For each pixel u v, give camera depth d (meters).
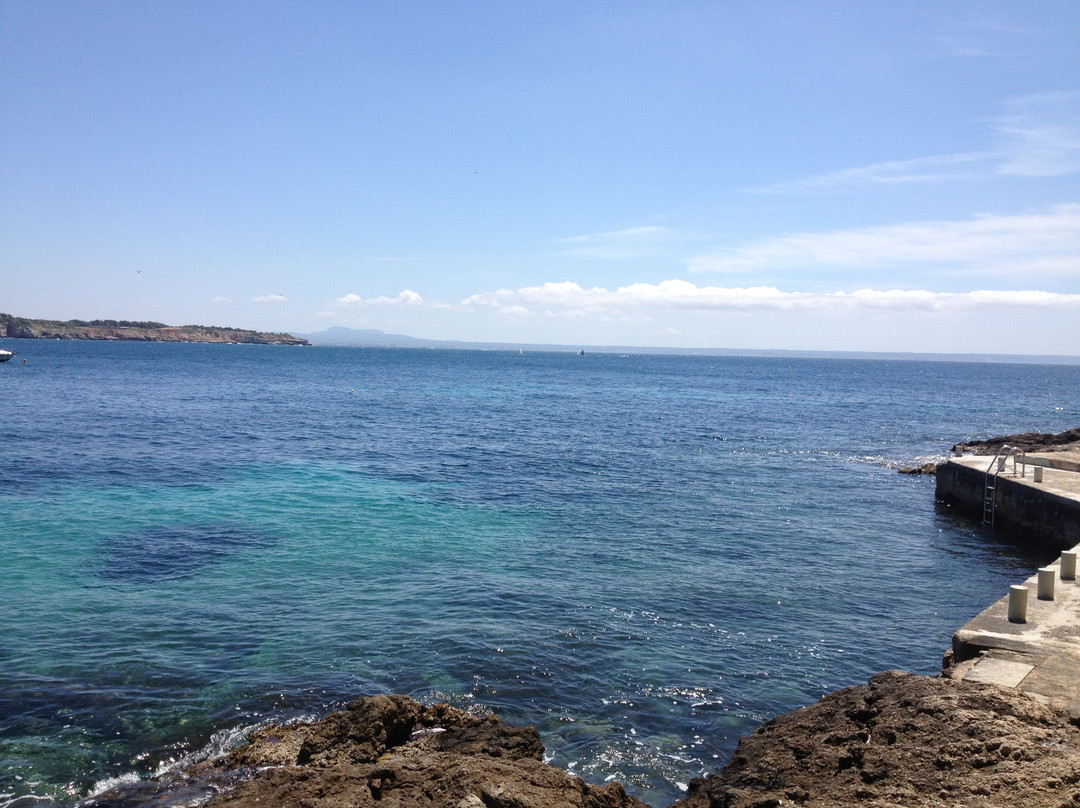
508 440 45.28
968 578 20.39
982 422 68.88
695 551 21.81
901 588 19.28
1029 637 11.41
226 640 14.31
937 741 8.13
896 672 10.04
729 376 160.38
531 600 17.03
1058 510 22.78
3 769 10.02
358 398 74.06
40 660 13.16
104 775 9.95
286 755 10.13
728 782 8.71
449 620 15.61
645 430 53.44
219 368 122.56
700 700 12.72
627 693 12.84
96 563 18.77
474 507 26.56
